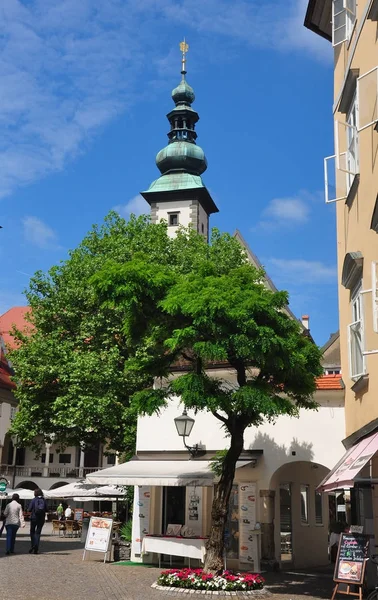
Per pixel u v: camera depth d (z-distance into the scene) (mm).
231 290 14664
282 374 15312
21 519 22438
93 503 64438
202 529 20562
